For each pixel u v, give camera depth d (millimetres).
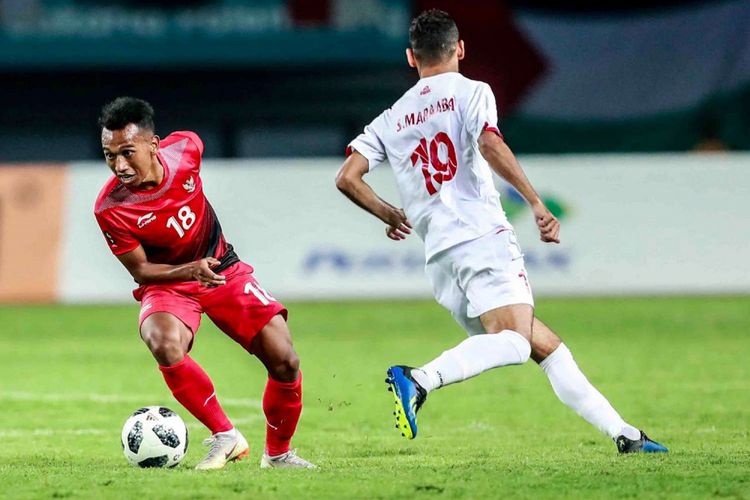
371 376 37156
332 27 87125
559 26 86000
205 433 27469
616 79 85875
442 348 44031
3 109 89500
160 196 20500
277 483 18141
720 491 17250
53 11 86125
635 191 59000
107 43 86625
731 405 30891
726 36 84938
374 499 16875
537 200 19484
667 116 85812
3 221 59719
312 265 59250
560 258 58812
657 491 17266
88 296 59719
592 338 45750
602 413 21531
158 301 20781
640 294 58906
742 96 85188
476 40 86625
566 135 86625
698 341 44750
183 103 90062
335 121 90562
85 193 59875
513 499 16797
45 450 24859
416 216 20781
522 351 19734
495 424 28562
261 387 35688
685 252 58969
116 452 24562
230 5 87000
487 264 20078
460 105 20297
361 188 20922
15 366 40594
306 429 27891
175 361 20328
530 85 86500
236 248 59125
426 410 30984
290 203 59344
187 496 17188
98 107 89938
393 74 89875
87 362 41562
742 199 58938
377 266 59031
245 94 90125
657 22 85312
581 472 18859
